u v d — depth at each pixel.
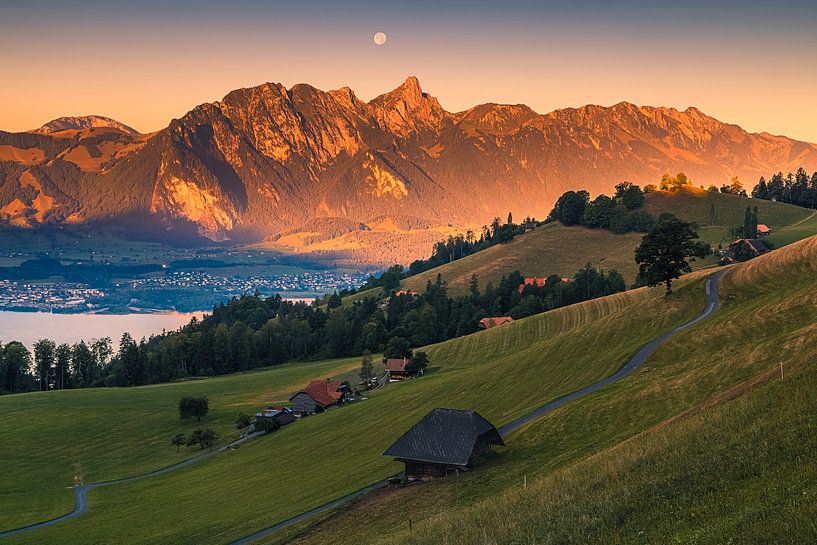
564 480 49.09
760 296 106.25
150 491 111.94
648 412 69.38
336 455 105.38
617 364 93.56
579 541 37.50
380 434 108.50
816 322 74.62
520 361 118.19
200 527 81.00
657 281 122.12
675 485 39.38
